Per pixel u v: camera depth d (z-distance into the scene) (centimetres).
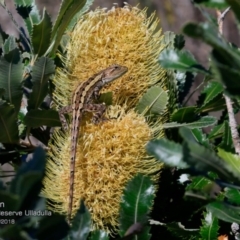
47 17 127
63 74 126
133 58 125
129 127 120
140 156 119
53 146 122
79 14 130
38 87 123
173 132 128
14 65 122
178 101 132
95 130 121
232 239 125
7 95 123
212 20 106
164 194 125
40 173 99
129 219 113
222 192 121
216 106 128
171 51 107
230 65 104
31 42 129
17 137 124
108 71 124
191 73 136
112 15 126
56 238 104
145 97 123
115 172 119
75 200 120
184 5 321
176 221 124
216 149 125
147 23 126
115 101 125
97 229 118
